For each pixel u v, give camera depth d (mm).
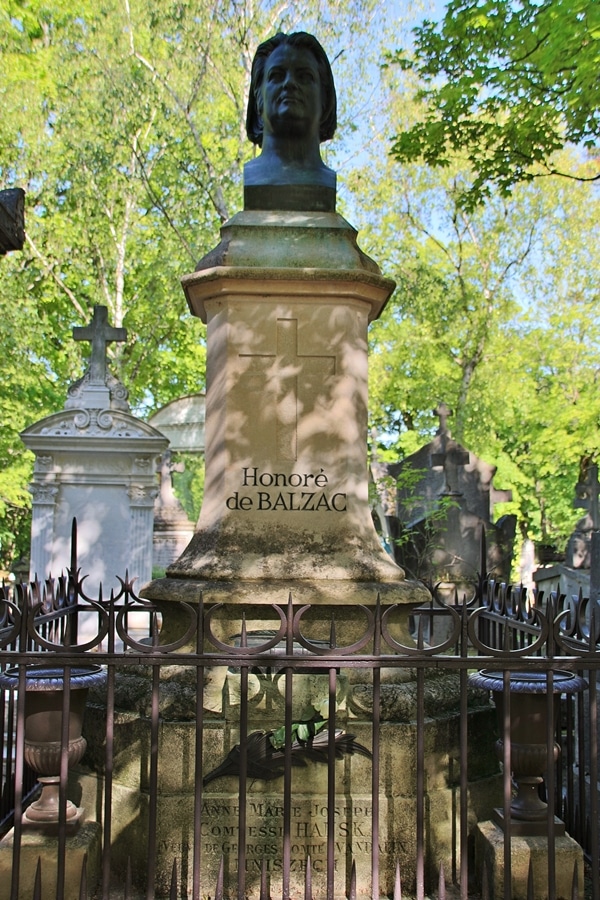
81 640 11633
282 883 3666
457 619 3365
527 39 8672
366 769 4035
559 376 25281
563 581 13336
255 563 4430
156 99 17516
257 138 5633
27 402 19750
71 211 21109
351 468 4648
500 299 25047
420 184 23172
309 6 16328
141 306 23797
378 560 4582
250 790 3971
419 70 9812
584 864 4051
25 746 3674
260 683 4129
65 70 17953
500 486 25922
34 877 3535
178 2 15961
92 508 13000
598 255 25891
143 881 3934
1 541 21812
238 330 4688
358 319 4785
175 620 4566
